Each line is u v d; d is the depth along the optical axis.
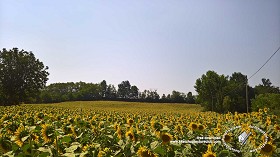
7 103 82.94
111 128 11.62
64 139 7.62
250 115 16.95
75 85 170.50
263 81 159.12
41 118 15.13
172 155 7.17
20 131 7.40
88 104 90.62
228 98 81.62
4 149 7.06
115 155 7.02
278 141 10.12
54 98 133.88
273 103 43.44
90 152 6.59
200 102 94.38
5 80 83.06
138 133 8.77
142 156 6.57
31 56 87.31
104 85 164.12
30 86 85.38
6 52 85.19
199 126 10.38
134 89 171.38
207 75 93.75
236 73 127.69
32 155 6.67
